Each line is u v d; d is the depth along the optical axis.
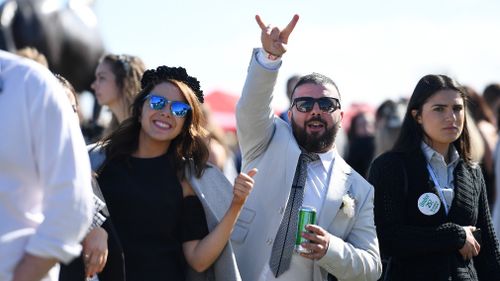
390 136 8.88
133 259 4.43
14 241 3.42
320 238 4.68
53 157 3.40
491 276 5.59
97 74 6.71
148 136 4.63
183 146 4.66
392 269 5.46
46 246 3.34
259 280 4.89
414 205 5.38
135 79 6.66
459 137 5.62
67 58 10.04
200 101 4.83
